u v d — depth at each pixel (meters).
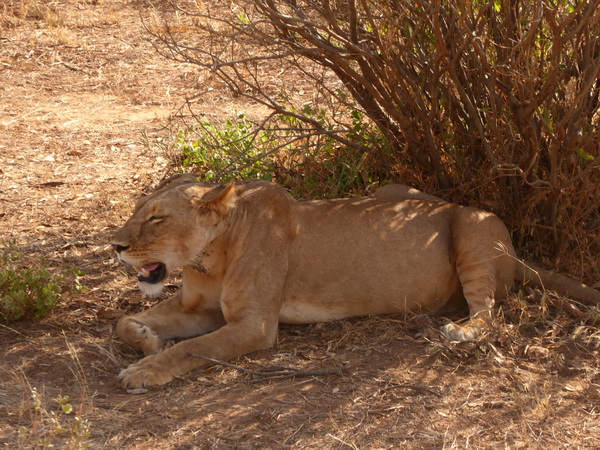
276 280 7.77
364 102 9.69
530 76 8.09
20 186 12.18
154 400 6.85
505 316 8.27
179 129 14.37
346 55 8.87
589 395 7.00
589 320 8.20
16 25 20.56
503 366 7.46
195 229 7.54
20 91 16.66
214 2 20.62
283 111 9.74
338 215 8.21
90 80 17.38
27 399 6.66
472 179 9.38
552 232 9.27
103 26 20.58
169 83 17.06
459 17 7.91
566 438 6.38
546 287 8.70
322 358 7.60
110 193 11.91
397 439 6.33
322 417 6.62
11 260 9.44
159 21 20.17
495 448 6.23
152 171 12.66
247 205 7.78
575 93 8.73
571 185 8.91
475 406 6.82
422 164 9.77
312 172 10.97
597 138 8.87
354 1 8.55
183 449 6.14
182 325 8.11
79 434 5.75
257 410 6.70
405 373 7.32
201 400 6.87
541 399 6.82
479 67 8.69
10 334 7.95
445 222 8.48
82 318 8.41
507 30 8.48
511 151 9.01
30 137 14.19
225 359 7.49
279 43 8.95
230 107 15.37
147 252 7.45
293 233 7.99
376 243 8.16
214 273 7.84
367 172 10.52
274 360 7.58
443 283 8.35
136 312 8.59
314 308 8.16
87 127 14.70
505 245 8.39
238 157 9.55
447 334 7.79
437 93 8.77
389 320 8.20
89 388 7.04
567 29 8.59
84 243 10.33
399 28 8.97
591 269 9.17
